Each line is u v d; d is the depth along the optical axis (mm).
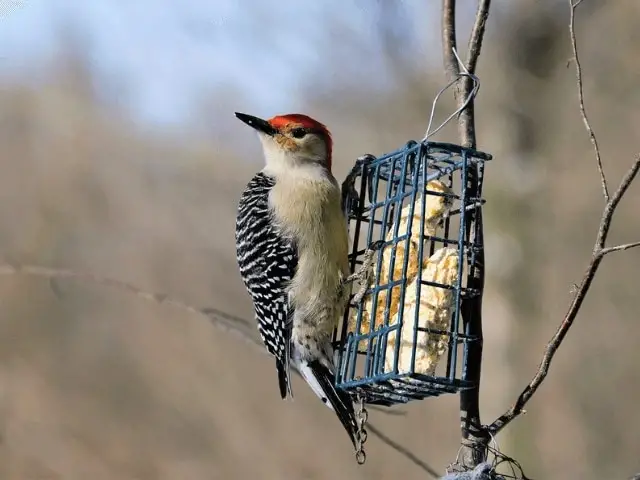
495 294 12375
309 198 8695
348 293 8539
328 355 8578
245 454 16422
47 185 18406
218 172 18531
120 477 16266
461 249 7207
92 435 16594
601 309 15930
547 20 12930
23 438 16297
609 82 15031
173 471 15969
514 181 12594
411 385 7113
